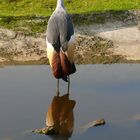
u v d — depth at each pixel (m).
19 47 16.36
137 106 12.03
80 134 10.69
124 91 12.95
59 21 13.41
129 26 17.44
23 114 11.66
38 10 19.84
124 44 16.53
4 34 16.97
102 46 16.42
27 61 15.65
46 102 12.38
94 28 17.33
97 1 20.23
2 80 13.96
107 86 13.33
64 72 13.09
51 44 13.16
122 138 10.47
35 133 10.66
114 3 19.84
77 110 11.91
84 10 19.41
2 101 12.39
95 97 12.61
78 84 13.53
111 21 17.69
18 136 10.57
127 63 15.44
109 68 15.01
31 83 13.67
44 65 15.37
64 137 10.55
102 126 10.96
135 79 13.88
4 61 15.65
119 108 11.93
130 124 11.05
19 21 17.80
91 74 14.42
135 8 19.02
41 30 17.25
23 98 12.59
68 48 13.11
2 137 10.51
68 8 19.83
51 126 11.01
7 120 11.33
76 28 17.30
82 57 15.83
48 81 13.84
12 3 20.55
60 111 11.94
